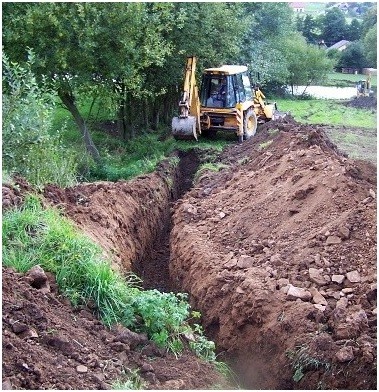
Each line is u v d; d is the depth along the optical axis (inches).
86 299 267.4
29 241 284.8
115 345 243.0
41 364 211.9
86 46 658.8
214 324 357.4
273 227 407.5
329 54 1663.4
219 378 259.3
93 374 216.1
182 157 761.0
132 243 458.0
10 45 661.3
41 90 556.4
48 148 433.1
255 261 376.5
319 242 358.0
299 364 283.1
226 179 561.9
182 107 782.5
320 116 1159.0
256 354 315.6
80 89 706.2
